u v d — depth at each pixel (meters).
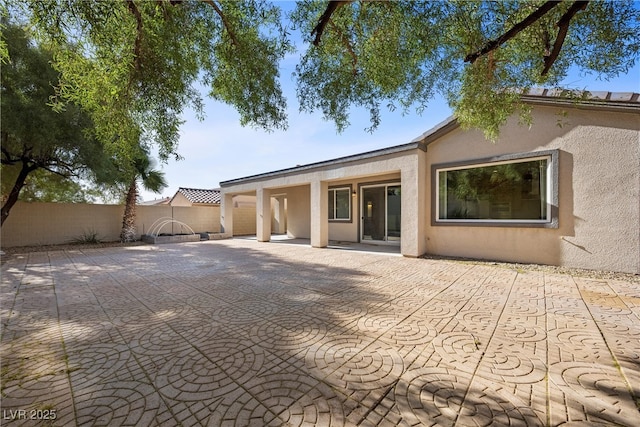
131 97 3.89
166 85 3.92
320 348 3.02
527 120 5.50
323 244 11.42
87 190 14.31
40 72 9.00
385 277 6.25
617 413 2.03
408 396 2.23
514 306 4.30
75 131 10.00
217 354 2.91
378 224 12.25
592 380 2.42
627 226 6.21
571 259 6.87
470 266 7.35
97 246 12.66
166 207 16.52
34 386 2.40
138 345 3.13
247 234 20.05
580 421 1.96
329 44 4.27
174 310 4.25
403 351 2.94
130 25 3.34
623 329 3.45
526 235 7.50
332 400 2.19
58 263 8.35
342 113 4.89
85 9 2.88
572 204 6.82
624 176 6.23
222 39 4.24
